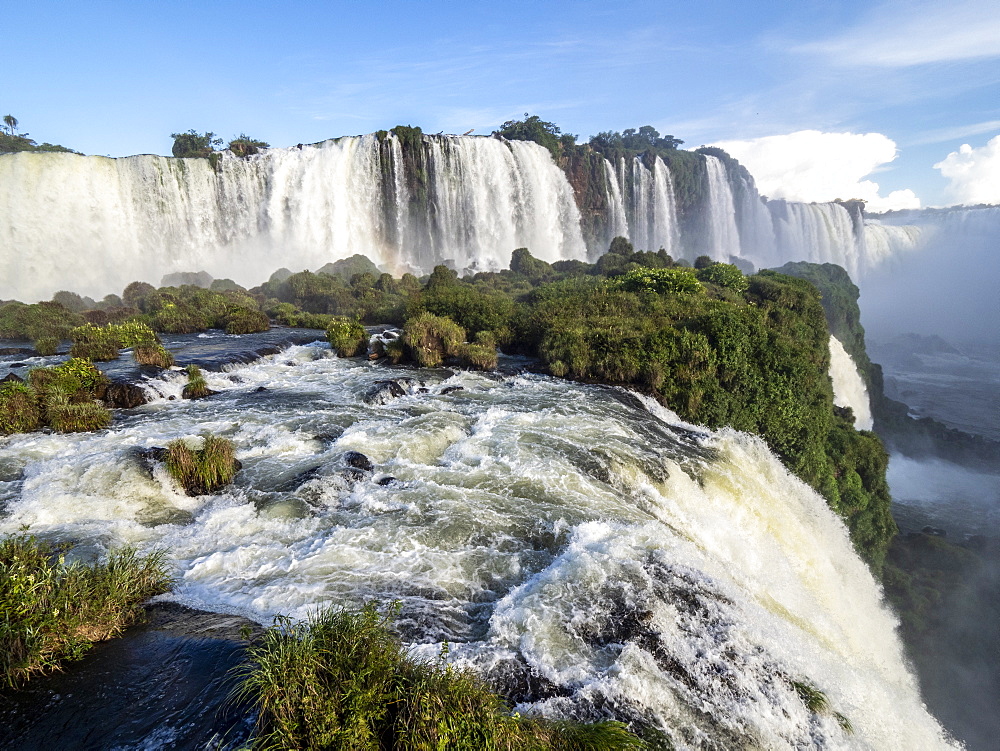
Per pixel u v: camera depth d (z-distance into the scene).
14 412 19.23
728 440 24.55
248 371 29.78
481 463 17.16
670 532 14.31
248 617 9.30
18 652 7.40
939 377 97.44
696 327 31.20
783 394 30.11
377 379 28.38
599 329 31.52
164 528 13.06
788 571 17.61
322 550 11.80
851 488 32.44
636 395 27.86
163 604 9.64
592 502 15.04
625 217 105.88
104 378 23.39
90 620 8.35
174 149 87.94
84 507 13.68
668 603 10.64
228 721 6.55
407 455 18.03
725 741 8.02
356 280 62.28
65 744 6.31
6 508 13.49
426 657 8.52
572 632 9.59
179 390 25.56
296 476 15.88
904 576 32.00
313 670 6.56
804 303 45.00
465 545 12.53
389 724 6.49
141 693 7.12
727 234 123.56
